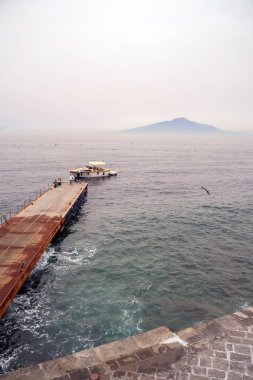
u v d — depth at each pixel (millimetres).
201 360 12680
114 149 193000
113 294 24625
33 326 20750
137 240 36344
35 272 28422
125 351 13438
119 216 46375
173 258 31359
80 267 29438
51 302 23594
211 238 36844
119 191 65500
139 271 28547
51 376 12203
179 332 14562
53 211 42469
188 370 12172
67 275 27891
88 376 12125
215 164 117188
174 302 23531
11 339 19484
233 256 31875
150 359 12875
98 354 13336
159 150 190500
